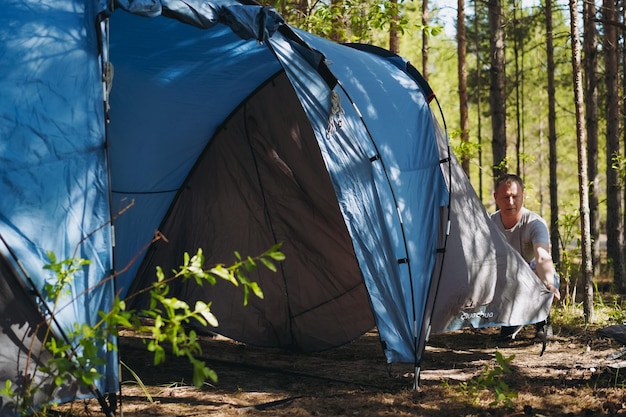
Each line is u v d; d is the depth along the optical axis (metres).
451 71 24.78
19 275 4.34
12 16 4.52
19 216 4.38
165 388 5.69
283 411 5.05
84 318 4.46
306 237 7.54
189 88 7.03
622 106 15.56
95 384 4.46
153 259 7.65
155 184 7.48
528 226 7.31
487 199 29.84
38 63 4.49
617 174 12.68
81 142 4.54
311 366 6.64
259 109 7.41
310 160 7.36
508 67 24.25
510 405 5.01
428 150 6.27
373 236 5.69
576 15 8.28
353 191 5.66
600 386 5.66
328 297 7.49
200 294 7.63
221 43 6.50
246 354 7.26
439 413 4.99
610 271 13.37
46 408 4.61
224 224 7.69
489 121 30.62
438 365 6.53
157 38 6.42
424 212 6.05
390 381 5.96
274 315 7.52
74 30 4.59
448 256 6.22
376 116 5.97
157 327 3.88
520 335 7.85
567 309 9.13
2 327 4.29
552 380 5.86
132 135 7.15
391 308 5.70
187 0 4.98
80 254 4.49
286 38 5.58
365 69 6.25
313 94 5.60
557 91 25.44
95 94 4.59
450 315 6.20
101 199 4.57
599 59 17.50
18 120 4.42
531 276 6.68
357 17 10.38
